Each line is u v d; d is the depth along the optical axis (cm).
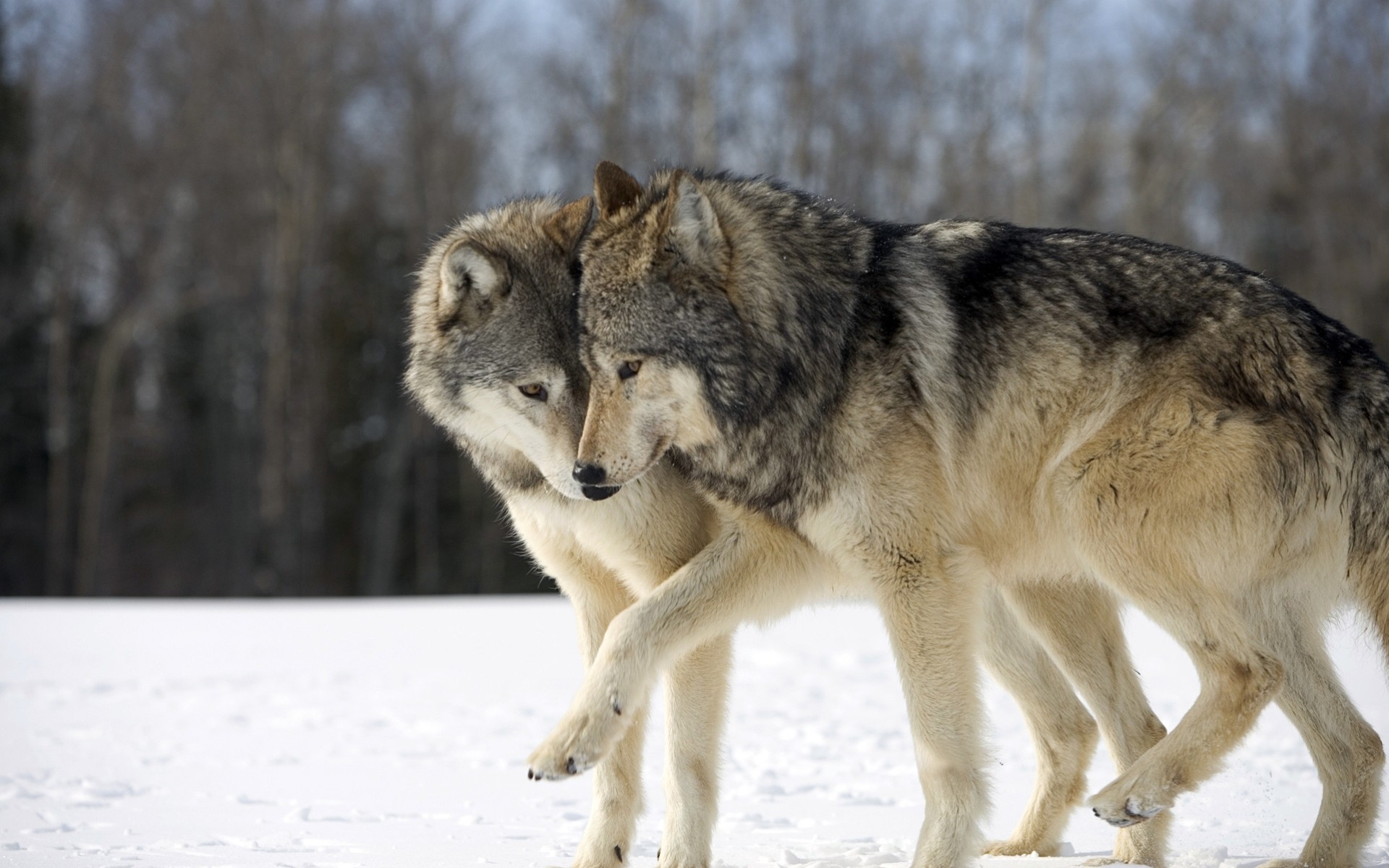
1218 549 1109
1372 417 1152
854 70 7081
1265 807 1416
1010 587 1280
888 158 7088
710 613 1121
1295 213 7381
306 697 2266
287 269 7275
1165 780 1084
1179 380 1125
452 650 2897
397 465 7338
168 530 7675
